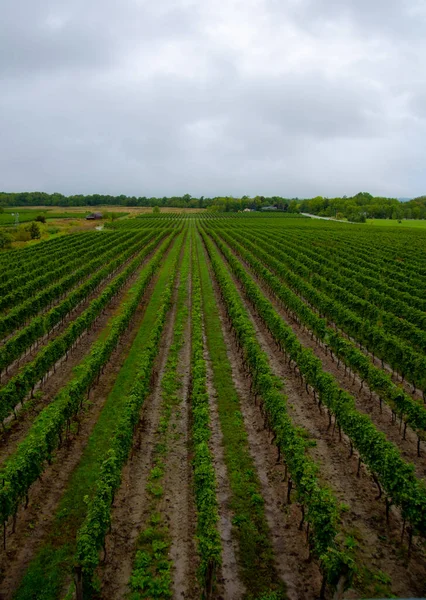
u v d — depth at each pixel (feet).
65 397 70.33
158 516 46.83
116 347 95.86
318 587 38.78
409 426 61.57
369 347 94.48
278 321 99.09
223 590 38.24
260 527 45.52
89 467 55.06
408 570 40.68
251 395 74.69
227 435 62.28
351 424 56.03
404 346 83.20
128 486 51.72
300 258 205.87
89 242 266.57
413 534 42.98
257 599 37.24
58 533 44.55
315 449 59.82
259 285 160.86
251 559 41.57
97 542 38.99
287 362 90.43
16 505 44.47
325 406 71.92
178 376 81.92
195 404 64.34
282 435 53.98
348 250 238.89
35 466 48.37
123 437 52.85
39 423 64.90
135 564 40.70
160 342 99.71
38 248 247.91
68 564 40.81
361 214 648.38
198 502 44.68
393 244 272.31
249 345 82.64
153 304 132.57
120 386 77.66
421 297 141.08
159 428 63.77
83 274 161.68
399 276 165.89
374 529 45.60
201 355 82.17
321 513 40.81
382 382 69.51
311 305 138.41
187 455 57.82
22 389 68.13
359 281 160.97
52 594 37.76
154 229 377.30
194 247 262.47
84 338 104.47
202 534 40.42
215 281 164.45
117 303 135.03
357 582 39.17
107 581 39.24
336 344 88.22
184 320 116.16
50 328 103.60
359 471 55.16
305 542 43.75
